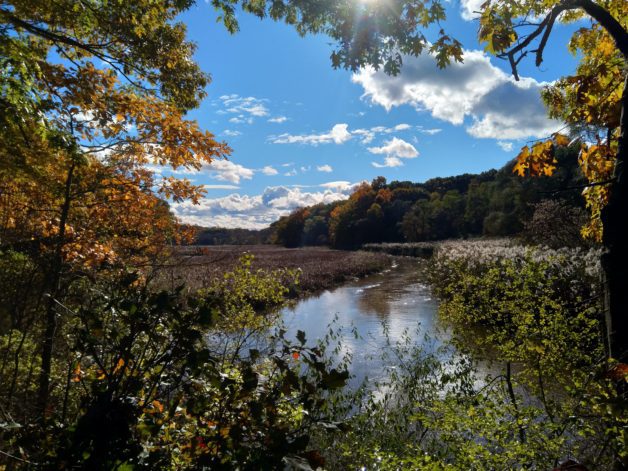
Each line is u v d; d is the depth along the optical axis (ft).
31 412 9.29
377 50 13.12
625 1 14.61
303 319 56.34
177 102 22.49
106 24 18.61
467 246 100.12
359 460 14.19
